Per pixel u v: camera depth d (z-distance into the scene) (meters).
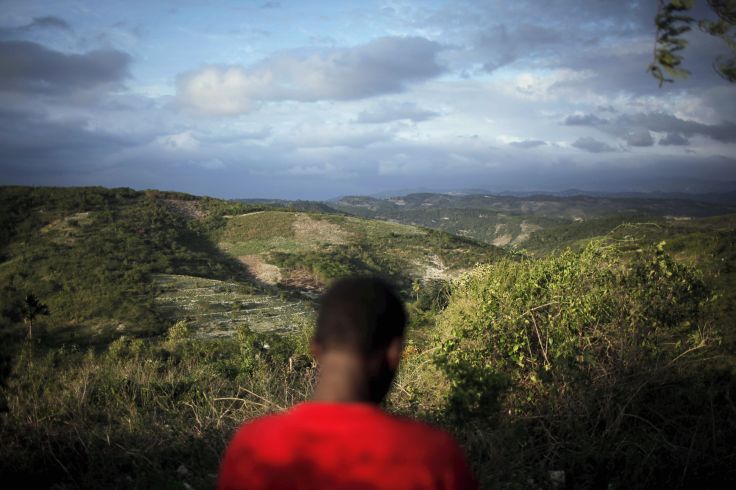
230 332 39.12
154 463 4.02
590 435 3.89
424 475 0.88
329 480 0.87
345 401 0.96
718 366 4.66
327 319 1.01
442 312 7.67
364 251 106.06
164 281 71.38
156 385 6.00
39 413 4.83
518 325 5.06
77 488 3.85
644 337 4.93
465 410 3.48
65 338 48.03
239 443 0.98
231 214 131.00
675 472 3.46
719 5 2.15
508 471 3.40
